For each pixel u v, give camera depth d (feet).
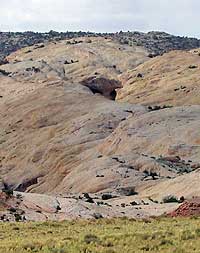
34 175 378.94
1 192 150.41
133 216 143.84
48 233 89.97
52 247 68.08
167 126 358.64
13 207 143.43
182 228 84.84
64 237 78.13
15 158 426.51
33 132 466.29
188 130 343.67
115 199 211.41
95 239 71.61
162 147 331.98
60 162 371.35
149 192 223.92
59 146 401.49
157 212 150.92
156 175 276.82
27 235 87.76
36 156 405.80
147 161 293.23
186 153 317.42
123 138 358.02
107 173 280.31
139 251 63.87
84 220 114.52
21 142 450.71
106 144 369.71
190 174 223.92
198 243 67.41
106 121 439.22
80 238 73.92
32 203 151.53
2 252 66.28
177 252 62.23
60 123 472.44
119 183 265.75
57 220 125.08
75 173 311.88
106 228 93.86
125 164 295.48
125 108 475.72
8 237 85.35
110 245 68.64
